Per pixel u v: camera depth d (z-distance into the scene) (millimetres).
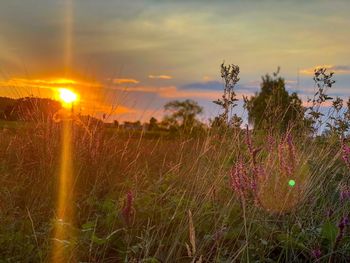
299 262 3855
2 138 6195
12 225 3836
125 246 3730
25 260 3467
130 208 3381
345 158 4277
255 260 3727
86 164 5457
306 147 5586
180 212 4324
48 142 5723
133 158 6320
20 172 5156
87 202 4723
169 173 5789
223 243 4039
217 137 5738
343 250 3762
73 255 3611
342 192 4191
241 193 3516
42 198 4699
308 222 4301
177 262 3586
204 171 5180
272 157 4617
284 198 4098
